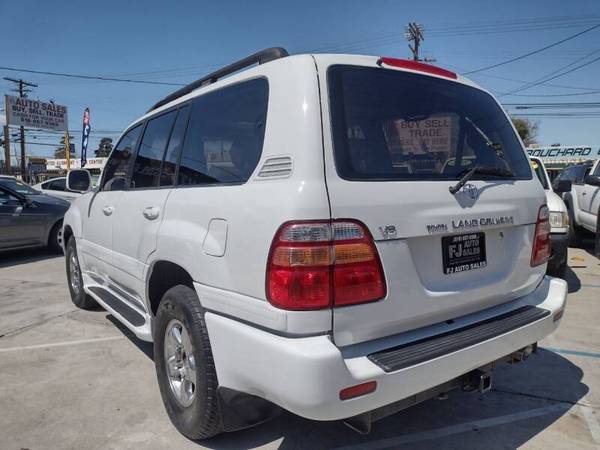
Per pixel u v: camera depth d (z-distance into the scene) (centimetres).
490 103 325
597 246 845
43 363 422
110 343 468
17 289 707
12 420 328
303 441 297
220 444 294
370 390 212
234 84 281
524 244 300
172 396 309
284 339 214
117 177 428
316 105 227
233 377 242
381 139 245
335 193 216
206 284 261
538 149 3544
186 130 323
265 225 222
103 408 342
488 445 293
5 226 927
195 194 284
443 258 254
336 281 213
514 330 269
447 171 270
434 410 335
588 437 301
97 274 488
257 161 242
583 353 429
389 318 229
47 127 4084
